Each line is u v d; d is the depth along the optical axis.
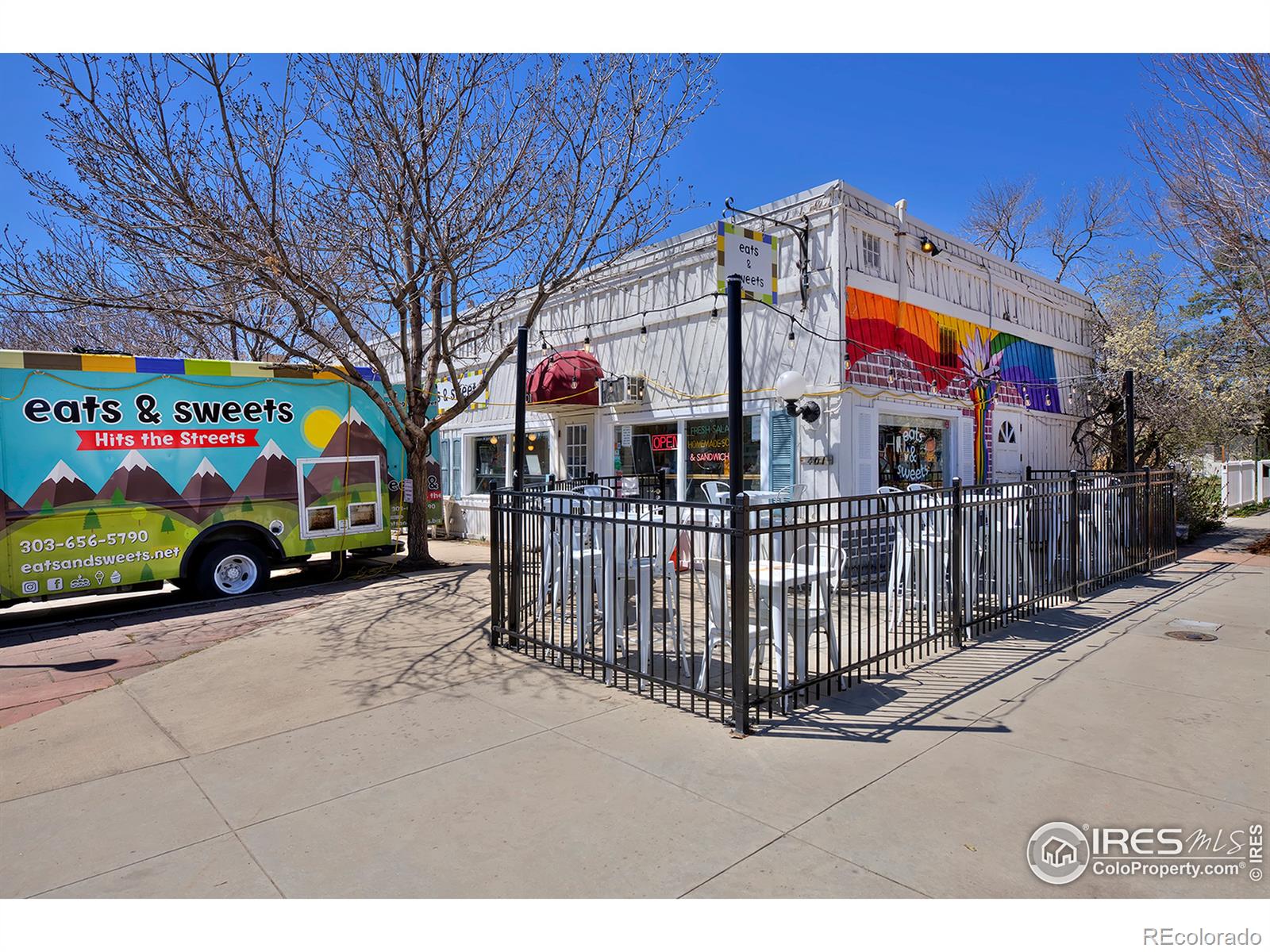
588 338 12.65
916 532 6.55
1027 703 4.82
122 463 8.31
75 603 9.23
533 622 6.20
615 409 12.08
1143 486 9.69
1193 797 3.52
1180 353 14.86
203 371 8.90
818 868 2.96
